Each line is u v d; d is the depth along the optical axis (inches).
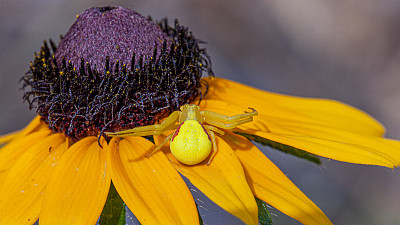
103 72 4.3
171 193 4.0
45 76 4.4
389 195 7.0
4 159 4.4
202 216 4.1
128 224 4.0
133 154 4.2
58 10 8.5
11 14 8.4
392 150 4.5
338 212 6.6
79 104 4.3
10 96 8.1
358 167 7.0
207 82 4.8
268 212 4.1
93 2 8.6
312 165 4.4
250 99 4.8
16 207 4.1
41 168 4.3
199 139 4.1
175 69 4.4
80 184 4.1
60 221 3.9
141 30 4.4
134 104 4.3
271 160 4.4
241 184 4.0
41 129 4.6
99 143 4.2
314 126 4.6
